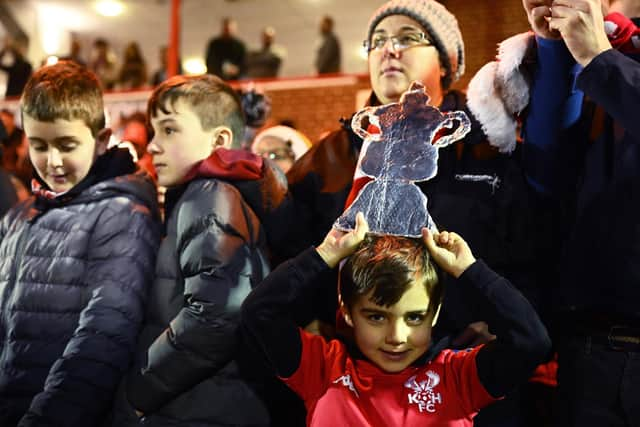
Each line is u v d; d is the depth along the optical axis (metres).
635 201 1.15
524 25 2.24
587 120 1.31
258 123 2.69
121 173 1.56
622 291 1.13
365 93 3.58
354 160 1.48
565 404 1.19
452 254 1.11
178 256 1.33
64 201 1.48
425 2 1.44
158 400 1.23
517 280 1.34
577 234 1.23
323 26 7.70
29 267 1.42
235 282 1.25
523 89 1.29
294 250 1.49
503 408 1.25
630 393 1.10
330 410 1.12
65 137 1.46
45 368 1.36
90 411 1.27
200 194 1.33
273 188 1.40
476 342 1.25
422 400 1.10
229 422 1.27
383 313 1.07
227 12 9.45
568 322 1.25
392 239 1.12
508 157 1.36
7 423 1.37
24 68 7.03
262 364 1.32
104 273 1.36
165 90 1.45
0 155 2.63
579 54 1.12
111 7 9.26
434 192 1.35
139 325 1.36
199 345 1.21
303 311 1.35
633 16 1.28
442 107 1.46
